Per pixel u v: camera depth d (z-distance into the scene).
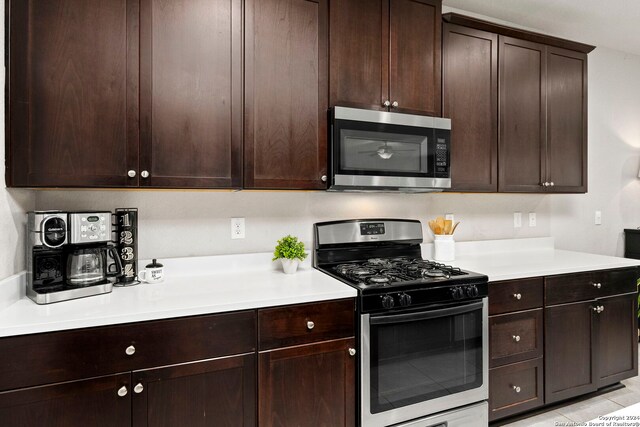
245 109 1.67
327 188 1.85
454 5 2.49
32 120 1.35
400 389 1.64
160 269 1.71
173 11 1.55
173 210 1.90
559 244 3.02
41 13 1.36
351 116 1.82
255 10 1.69
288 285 1.66
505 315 1.93
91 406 1.21
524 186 2.37
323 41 1.82
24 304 1.34
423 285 1.67
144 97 1.51
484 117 2.24
